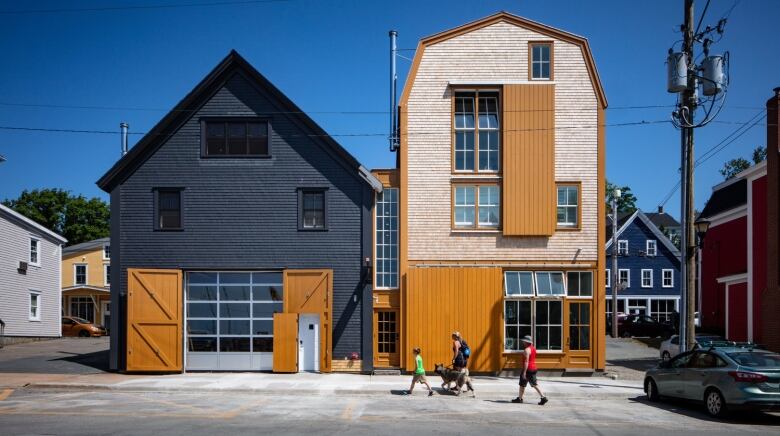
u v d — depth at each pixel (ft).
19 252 127.44
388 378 75.15
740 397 49.06
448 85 81.76
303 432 43.50
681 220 65.62
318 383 69.92
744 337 112.68
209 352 79.77
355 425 46.52
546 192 80.89
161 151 80.89
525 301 80.53
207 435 42.14
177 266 79.82
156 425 45.80
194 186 80.59
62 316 155.22
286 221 80.33
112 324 78.95
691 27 64.49
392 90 89.10
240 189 80.64
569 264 80.74
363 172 79.82
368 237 80.02
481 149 82.07
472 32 82.28
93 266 185.16
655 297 188.14
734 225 133.39
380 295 80.84
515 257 80.89
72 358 91.40
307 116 80.64
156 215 80.23
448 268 79.66
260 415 50.85
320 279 79.20
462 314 79.41
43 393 64.23
